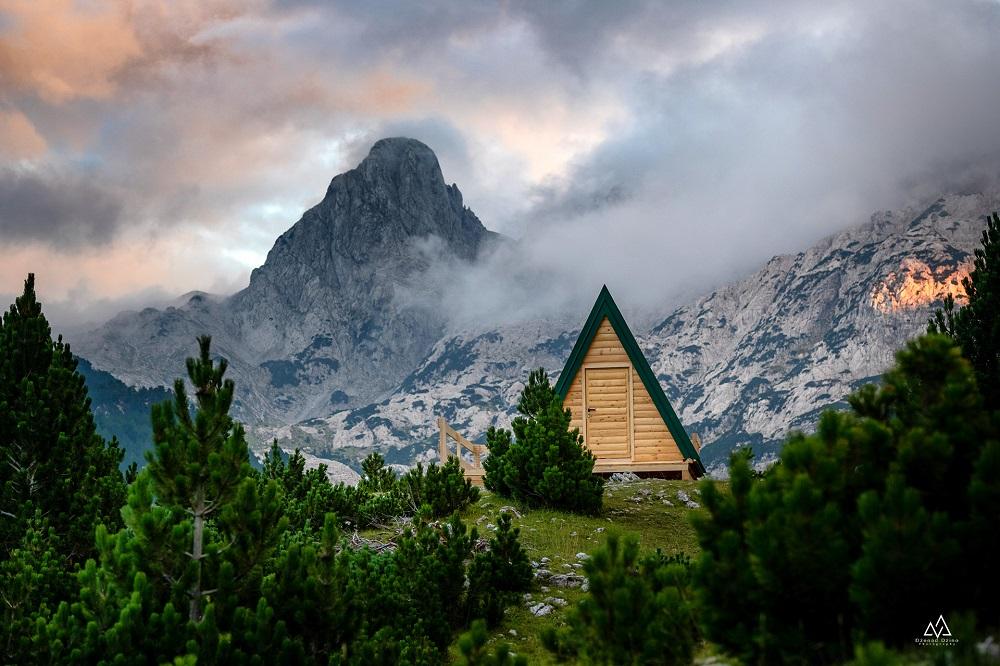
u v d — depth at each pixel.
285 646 15.15
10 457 23.86
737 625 10.66
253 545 15.96
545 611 22.14
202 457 16.30
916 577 9.66
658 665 11.46
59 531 23.44
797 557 10.21
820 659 10.29
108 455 25.78
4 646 16.97
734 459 11.68
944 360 11.54
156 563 15.62
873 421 11.07
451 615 21.42
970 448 10.65
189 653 14.09
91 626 14.84
